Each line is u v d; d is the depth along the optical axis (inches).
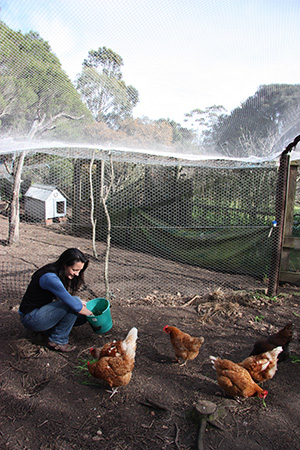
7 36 75.9
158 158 193.2
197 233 248.8
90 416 88.4
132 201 310.5
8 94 89.2
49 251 264.4
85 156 216.8
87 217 339.6
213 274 220.7
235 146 121.6
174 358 116.7
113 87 88.7
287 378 107.3
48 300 114.3
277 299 172.2
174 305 163.3
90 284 190.4
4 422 85.2
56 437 81.0
